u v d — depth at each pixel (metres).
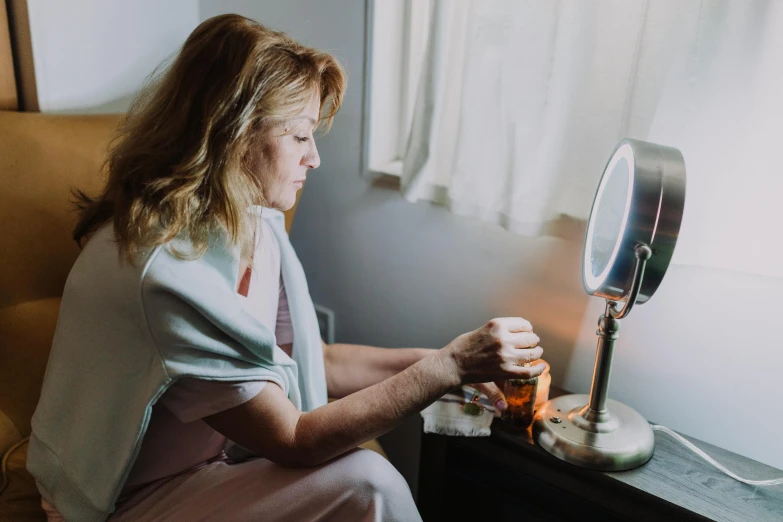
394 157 1.48
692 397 1.07
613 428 0.97
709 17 0.90
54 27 1.38
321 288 1.63
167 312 0.82
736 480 0.92
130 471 0.91
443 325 1.40
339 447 0.87
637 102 0.99
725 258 0.97
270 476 0.90
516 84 1.09
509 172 1.13
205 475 0.93
